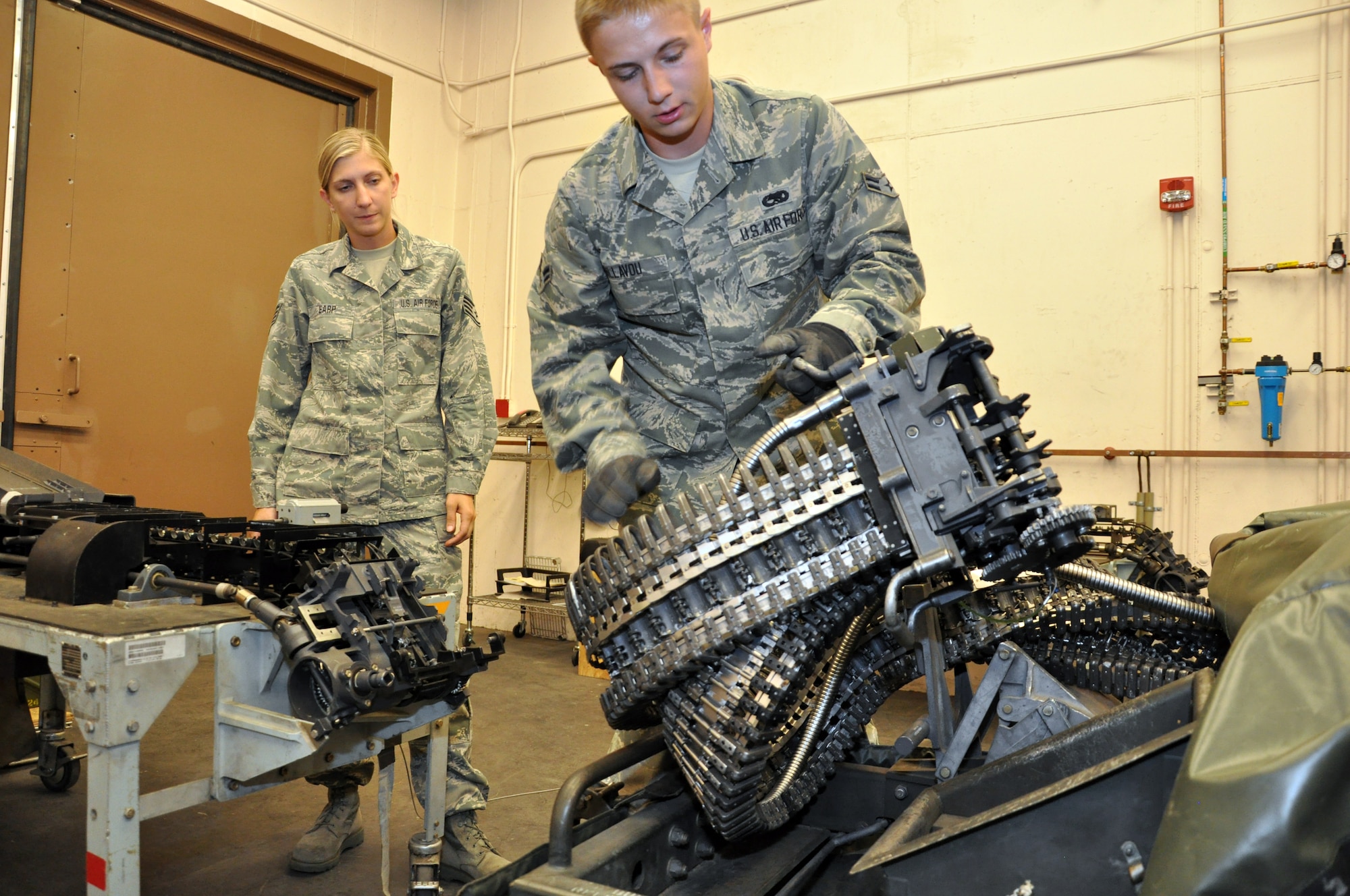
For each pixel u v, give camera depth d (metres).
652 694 0.93
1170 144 3.05
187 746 2.44
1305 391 2.86
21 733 2.07
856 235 1.18
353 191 1.97
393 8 4.32
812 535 0.87
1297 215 2.87
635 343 1.35
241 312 3.78
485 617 4.53
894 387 0.83
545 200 4.46
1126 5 3.12
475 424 2.07
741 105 1.25
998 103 3.34
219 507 3.71
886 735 2.55
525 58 4.53
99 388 3.34
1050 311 3.24
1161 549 1.53
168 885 1.69
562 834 0.93
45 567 1.21
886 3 3.55
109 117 3.34
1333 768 0.55
